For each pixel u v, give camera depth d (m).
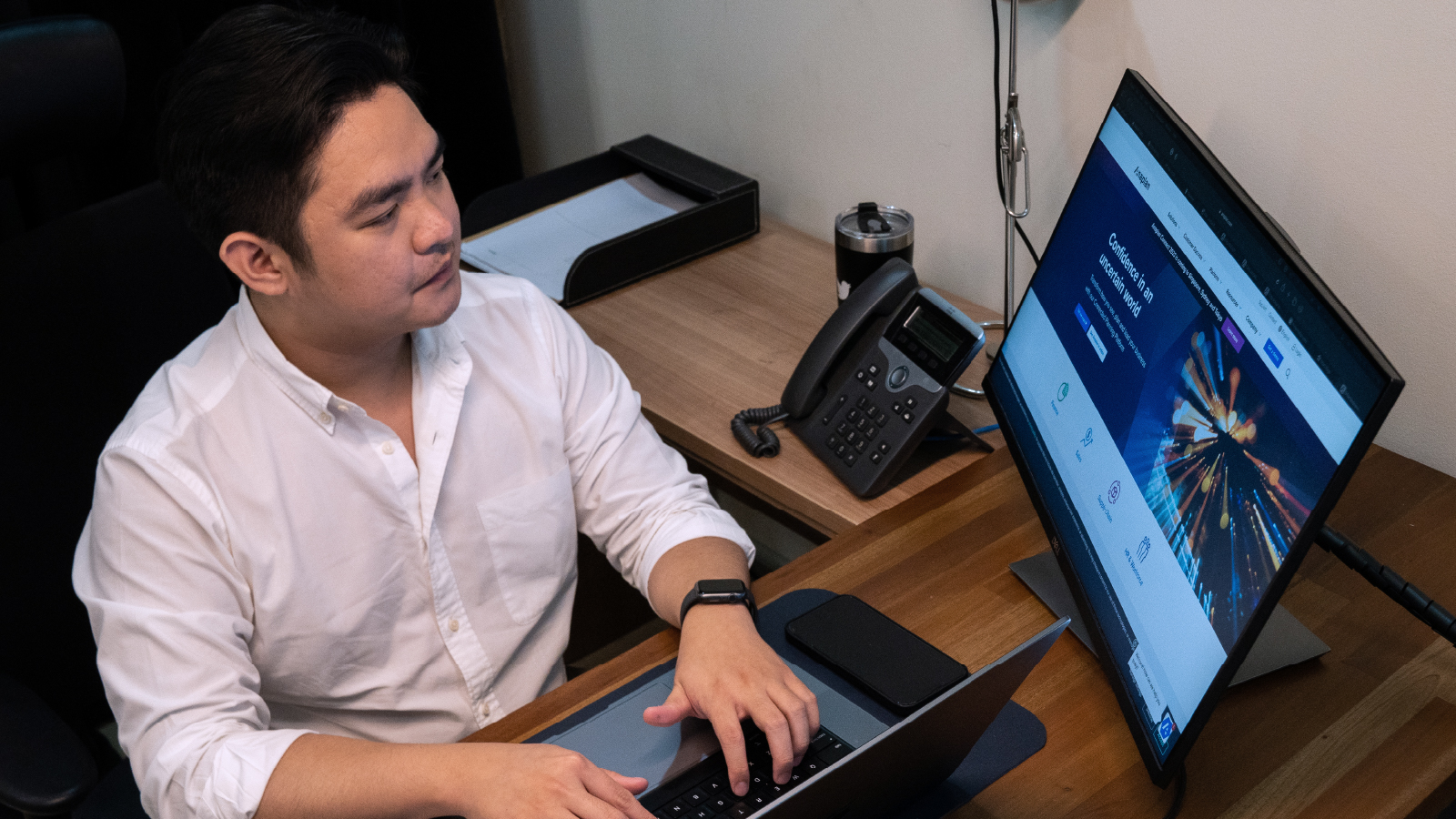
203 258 1.39
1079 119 1.43
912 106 1.62
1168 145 0.94
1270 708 0.94
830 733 0.96
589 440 1.24
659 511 1.21
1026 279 1.58
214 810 0.94
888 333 1.32
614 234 1.81
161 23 1.96
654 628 1.89
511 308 1.22
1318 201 1.25
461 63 2.19
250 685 1.04
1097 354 1.02
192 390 1.07
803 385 1.36
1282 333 0.76
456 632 1.18
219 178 0.93
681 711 0.97
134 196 1.34
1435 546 1.09
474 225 1.90
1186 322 0.88
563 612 1.28
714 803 0.90
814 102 1.76
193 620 1.01
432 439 1.12
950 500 1.22
